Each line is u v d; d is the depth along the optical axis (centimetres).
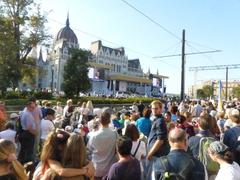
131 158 509
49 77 13025
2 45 3722
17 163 382
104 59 16350
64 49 13450
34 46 4222
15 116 1102
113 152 623
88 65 5247
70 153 399
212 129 643
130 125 680
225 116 1158
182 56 3150
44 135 1016
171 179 399
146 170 637
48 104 1358
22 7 4031
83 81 5100
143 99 4797
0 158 372
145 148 678
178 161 407
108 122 634
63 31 15788
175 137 421
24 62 4325
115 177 490
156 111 695
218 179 439
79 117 1571
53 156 409
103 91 10400
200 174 405
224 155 448
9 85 3934
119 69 17075
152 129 681
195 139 620
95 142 618
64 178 390
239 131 673
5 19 3875
